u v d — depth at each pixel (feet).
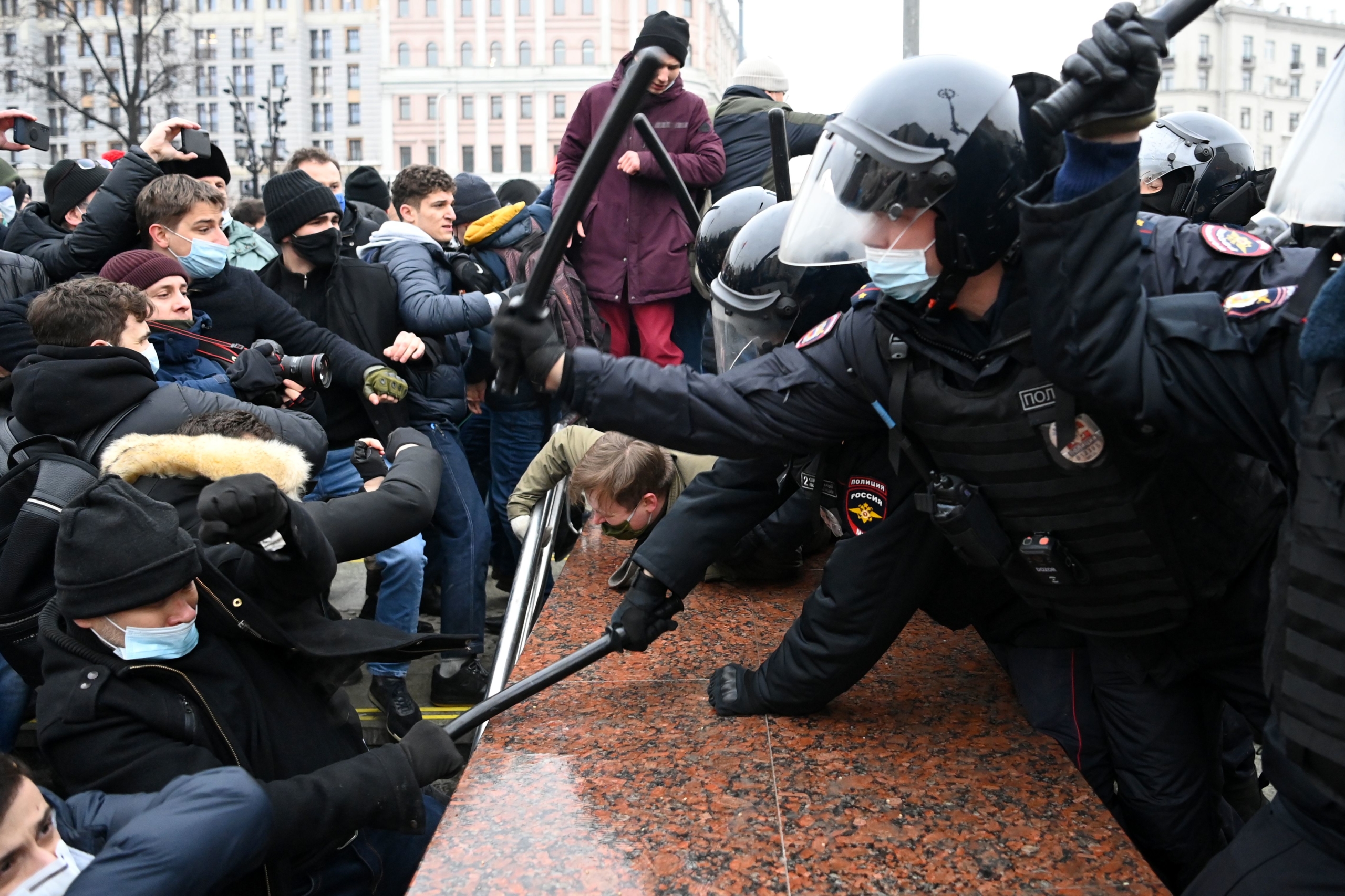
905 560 6.79
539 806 6.52
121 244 11.87
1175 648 6.87
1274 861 4.73
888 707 7.80
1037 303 4.91
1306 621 4.42
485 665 14.02
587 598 10.05
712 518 7.64
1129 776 7.26
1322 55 171.83
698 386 6.12
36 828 5.56
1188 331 4.88
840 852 5.96
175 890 5.66
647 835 6.16
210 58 246.47
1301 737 4.47
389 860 7.79
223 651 6.83
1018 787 6.59
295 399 10.84
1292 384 4.66
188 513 7.30
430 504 8.65
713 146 13.99
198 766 6.41
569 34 230.48
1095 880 5.65
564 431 11.87
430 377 13.03
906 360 5.87
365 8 246.47
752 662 8.67
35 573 7.71
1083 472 5.53
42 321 8.68
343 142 249.34
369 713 12.64
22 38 204.03
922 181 5.42
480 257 14.85
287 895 6.63
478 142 233.96
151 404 8.83
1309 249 5.68
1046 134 4.82
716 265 9.06
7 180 22.90
